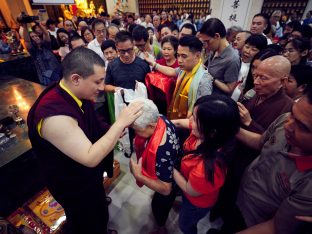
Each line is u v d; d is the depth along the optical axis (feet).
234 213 4.31
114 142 2.71
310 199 1.99
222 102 2.49
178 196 5.71
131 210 5.55
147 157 3.04
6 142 4.27
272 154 2.72
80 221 3.82
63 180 3.13
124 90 5.54
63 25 18.49
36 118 2.53
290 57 6.25
